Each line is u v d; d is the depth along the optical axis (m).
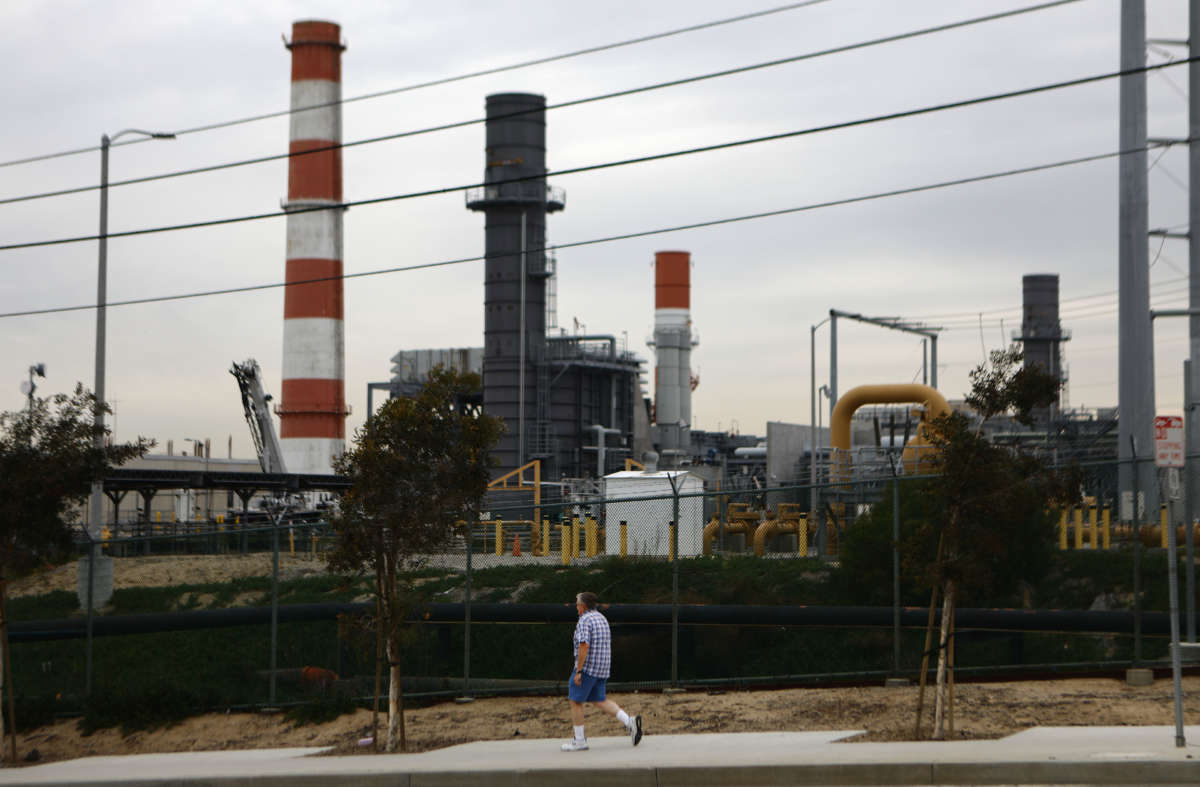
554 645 25.45
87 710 19.42
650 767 12.20
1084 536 36.41
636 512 41.75
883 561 24.11
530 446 87.50
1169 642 20.73
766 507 45.59
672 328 113.69
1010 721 14.52
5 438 16.92
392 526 14.70
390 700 15.27
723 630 24.64
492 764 13.03
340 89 82.12
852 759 12.18
